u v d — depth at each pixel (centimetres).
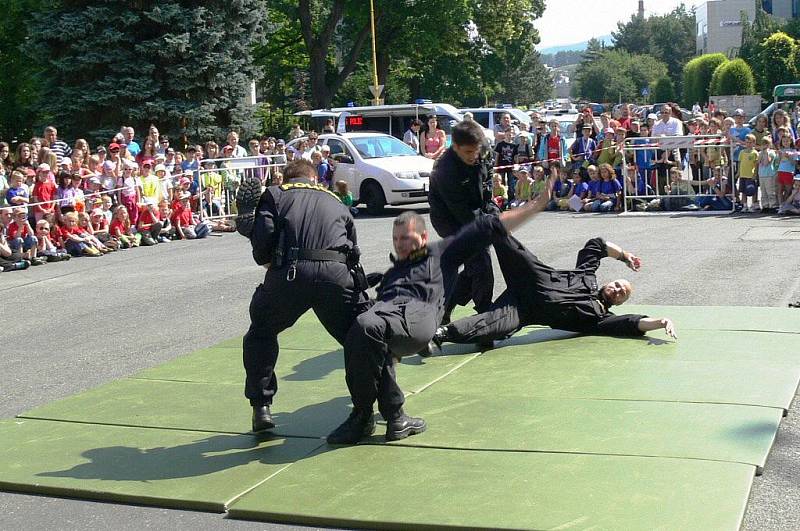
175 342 834
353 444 530
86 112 2448
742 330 736
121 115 2445
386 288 543
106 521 449
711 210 1636
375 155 2022
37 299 1126
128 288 1166
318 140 2089
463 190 712
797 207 1518
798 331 724
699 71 6134
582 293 737
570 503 425
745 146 1584
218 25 2469
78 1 2439
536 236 1416
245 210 538
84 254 1520
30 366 779
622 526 398
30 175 1477
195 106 2456
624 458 477
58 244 1502
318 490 463
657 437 506
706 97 6088
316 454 516
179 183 1734
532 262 720
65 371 753
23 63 3194
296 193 539
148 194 1661
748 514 414
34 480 496
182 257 1454
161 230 1678
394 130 2623
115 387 679
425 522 415
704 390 585
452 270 554
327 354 741
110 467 512
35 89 2609
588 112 1823
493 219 550
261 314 538
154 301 1059
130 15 2370
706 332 735
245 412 602
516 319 718
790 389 580
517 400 587
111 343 849
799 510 417
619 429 522
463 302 749
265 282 537
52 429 587
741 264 1061
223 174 1858
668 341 714
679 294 903
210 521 443
